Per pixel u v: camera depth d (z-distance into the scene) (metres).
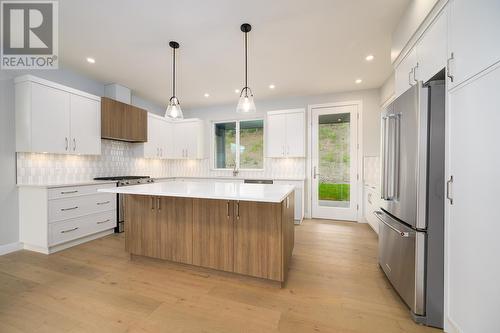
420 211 1.51
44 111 2.79
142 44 2.61
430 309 1.48
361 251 2.75
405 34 2.03
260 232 1.97
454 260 1.35
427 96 1.50
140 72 3.40
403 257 1.69
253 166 5.16
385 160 2.08
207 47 2.67
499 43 1.06
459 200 1.31
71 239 2.86
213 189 2.15
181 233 2.25
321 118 4.51
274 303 1.72
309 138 4.57
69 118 3.06
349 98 4.31
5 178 2.67
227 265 2.09
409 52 2.00
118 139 3.97
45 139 2.79
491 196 1.09
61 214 2.76
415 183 1.55
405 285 1.65
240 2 1.92
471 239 1.22
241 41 2.54
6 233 2.67
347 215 4.34
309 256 2.60
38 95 2.73
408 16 1.96
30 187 2.70
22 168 2.81
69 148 3.05
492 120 1.09
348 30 2.33
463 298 1.28
